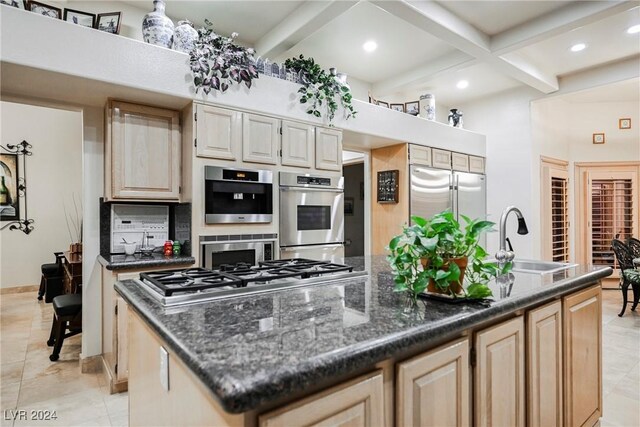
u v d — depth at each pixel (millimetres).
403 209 4270
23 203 5516
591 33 3543
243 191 2914
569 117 5992
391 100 5125
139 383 1295
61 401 2305
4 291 5352
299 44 3775
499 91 5215
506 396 1309
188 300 1245
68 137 5895
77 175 5953
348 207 6336
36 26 2111
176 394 967
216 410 766
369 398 885
